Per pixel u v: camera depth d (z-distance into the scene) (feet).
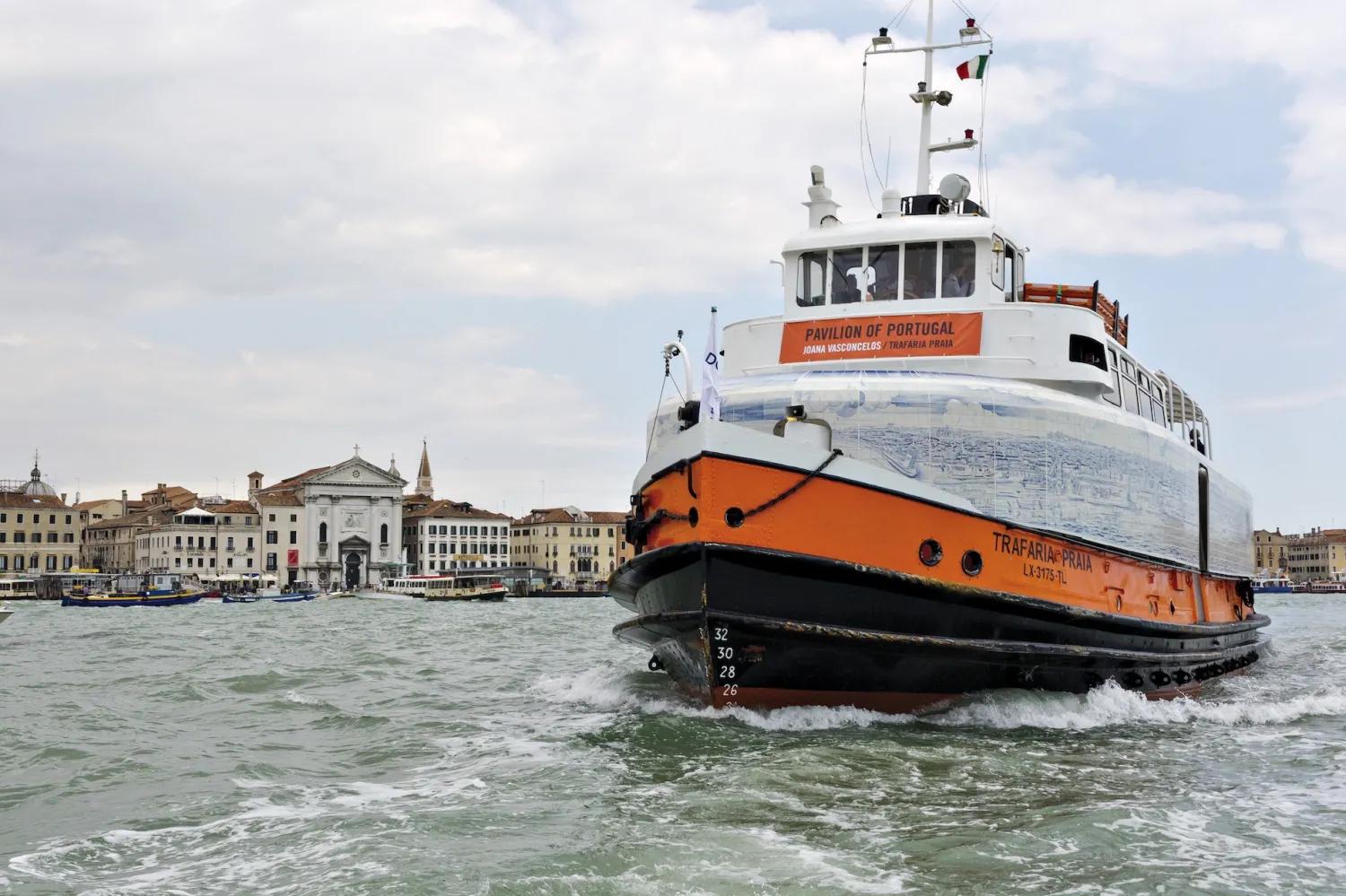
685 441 61.87
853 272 74.79
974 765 52.90
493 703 79.82
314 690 89.81
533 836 42.22
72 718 73.97
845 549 60.75
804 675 62.13
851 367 72.54
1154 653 77.25
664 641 68.18
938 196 82.12
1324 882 37.76
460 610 385.29
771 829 42.37
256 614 325.01
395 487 646.74
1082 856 39.81
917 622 62.64
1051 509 67.87
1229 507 104.63
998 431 66.95
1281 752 58.54
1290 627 231.71
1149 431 78.07
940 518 62.80
